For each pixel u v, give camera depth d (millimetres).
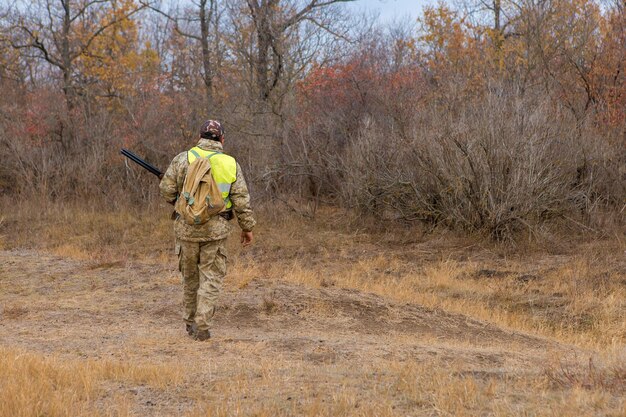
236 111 20656
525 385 4938
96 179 20906
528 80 18188
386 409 4359
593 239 14430
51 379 5234
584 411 4195
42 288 10727
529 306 10797
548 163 14828
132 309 8891
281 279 10445
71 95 24734
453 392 4602
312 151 19109
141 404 4805
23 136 22188
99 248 15945
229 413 4430
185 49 26594
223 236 6867
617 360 5723
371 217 17078
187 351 6590
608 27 19516
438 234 15547
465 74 19469
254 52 22297
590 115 17109
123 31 28891
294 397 4770
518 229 14781
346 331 8195
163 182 6922
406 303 9719
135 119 21703
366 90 19656
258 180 19047
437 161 15492
